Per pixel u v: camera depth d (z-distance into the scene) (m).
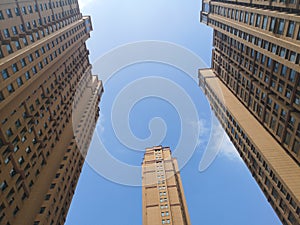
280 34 43.56
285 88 46.94
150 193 110.44
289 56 41.47
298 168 45.22
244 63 66.69
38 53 49.59
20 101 42.03
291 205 42.50
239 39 63.69
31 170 43.47
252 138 54.00
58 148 57.53
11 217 35.69
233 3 67.06
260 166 52.81
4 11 41.03
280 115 49.69
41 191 45.62
